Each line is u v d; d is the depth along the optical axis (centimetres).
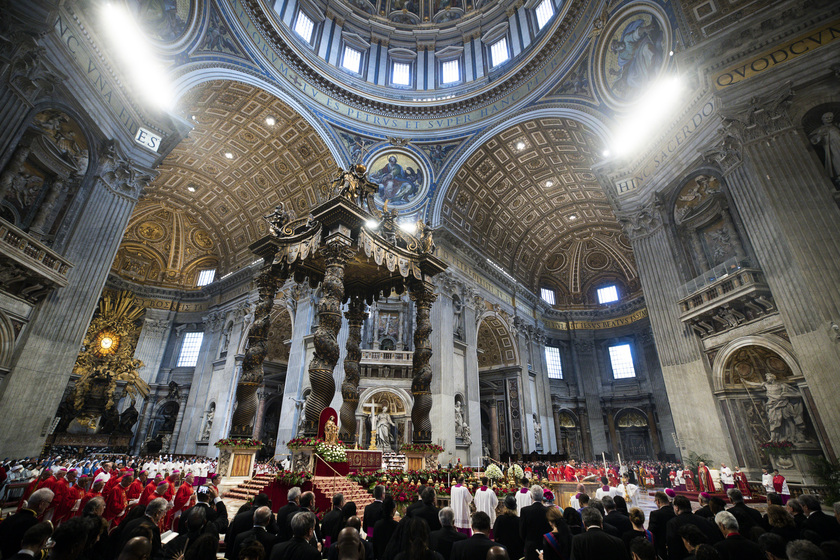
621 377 2977
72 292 1112
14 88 931
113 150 1227
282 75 1950
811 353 954
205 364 2569
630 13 1553
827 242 973
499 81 2191
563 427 2917
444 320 2103
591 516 360
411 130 2295
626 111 1619
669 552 409
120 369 2442
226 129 2059
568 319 3203
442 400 1917
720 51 1220
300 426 1875
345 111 2186
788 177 1059
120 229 1251
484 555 326
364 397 1922
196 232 2856
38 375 1020
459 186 2350
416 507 497
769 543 318
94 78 1139
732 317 1159
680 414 1293
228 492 873
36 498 400
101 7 1151
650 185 1483
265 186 2383
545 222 2895
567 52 1905
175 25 1473
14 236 949
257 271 2481
